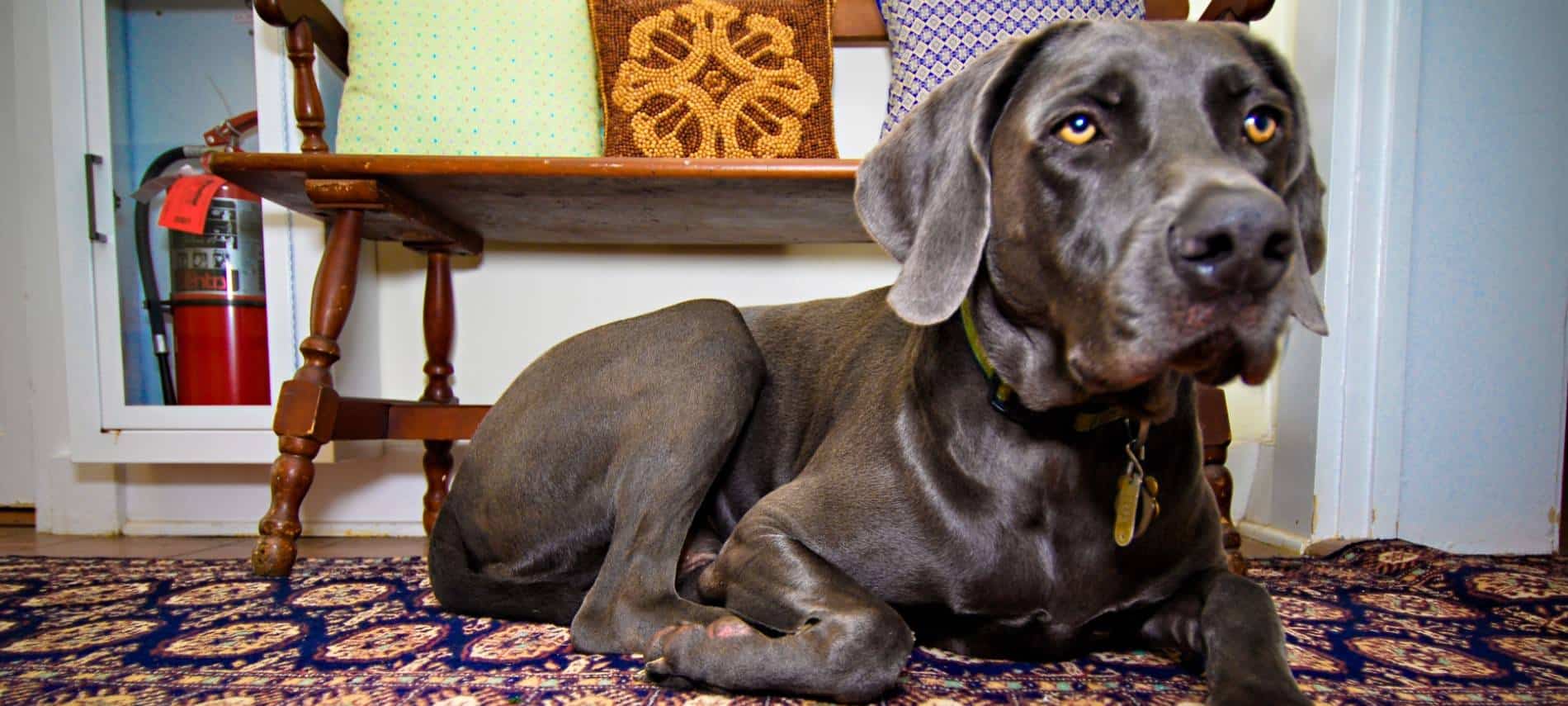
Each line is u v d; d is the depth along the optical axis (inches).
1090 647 48.1
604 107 88.7
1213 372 35.5
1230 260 32.1
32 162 104.0
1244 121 40.1
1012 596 44.7
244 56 104.0
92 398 95.8
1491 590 64.4
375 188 74.0
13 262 114.3
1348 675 46.2
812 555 46.5
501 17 89.0
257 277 99.3
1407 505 91.2
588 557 58.8
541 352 103.7
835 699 39.9
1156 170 36.5
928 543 45.2
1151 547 45.0
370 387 102.1
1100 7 89.1
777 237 98.5
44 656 50.1
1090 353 37.5
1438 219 89.7
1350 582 71.9
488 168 72.9
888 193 48.2
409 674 45.9
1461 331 90.4
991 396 45.0
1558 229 90.3
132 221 99.1
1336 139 89.0
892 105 91.4
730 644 41.3
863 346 59.0
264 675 46.0
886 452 47.9
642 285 103.8
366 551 91.2
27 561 81.4
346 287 76.6
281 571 73.8
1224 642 39.7
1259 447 103.0
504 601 56.6
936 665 46.9
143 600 64.6
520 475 59.2
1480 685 44.8
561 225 92.4
